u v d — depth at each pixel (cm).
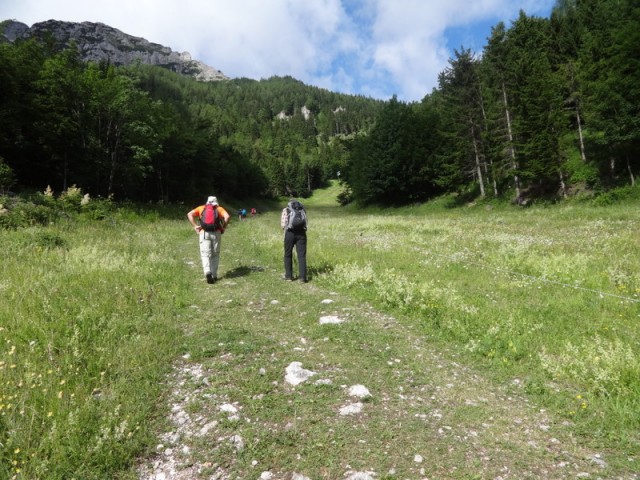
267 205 8688
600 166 2912
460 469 273
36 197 1784
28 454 273
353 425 326
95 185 3031
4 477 256
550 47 4162
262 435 312
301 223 842
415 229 1928
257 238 1625
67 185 2738
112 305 596
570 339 501
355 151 5762
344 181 7081
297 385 392
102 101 2634
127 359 429
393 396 375
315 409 349
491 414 346
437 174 4522
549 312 613
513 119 3334
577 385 397
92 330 495
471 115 3891
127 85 2814
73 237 1273
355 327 557
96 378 382
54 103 2534
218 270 988
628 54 2519
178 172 4822
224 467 279
